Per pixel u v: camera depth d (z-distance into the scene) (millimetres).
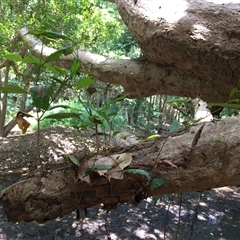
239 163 1256
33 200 1296
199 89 2316
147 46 2400
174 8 2158
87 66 2902
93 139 5855
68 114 1286
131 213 4340
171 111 8055
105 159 1295
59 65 3275
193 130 1364
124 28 9391
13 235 3670
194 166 1276
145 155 1326
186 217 4312
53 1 5895
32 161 5543
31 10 5973
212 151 1276
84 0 6062
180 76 2400
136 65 2658
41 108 1229
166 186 1289
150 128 8125
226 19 1941
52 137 6520
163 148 1329
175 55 2211
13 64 6129
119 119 7973
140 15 2383
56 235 3742
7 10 6512
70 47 1299
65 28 5918
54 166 1361
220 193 5129
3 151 5902
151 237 3816
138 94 2730
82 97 6184
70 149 5957
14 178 4984
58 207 1295
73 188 1276
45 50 3602
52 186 1293
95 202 1295
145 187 1251
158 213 4355
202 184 1300
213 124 1352
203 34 1996
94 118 1355
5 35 5852
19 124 1277
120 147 1407
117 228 3965
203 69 2148
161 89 2582
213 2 2035
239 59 1942
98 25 6449
